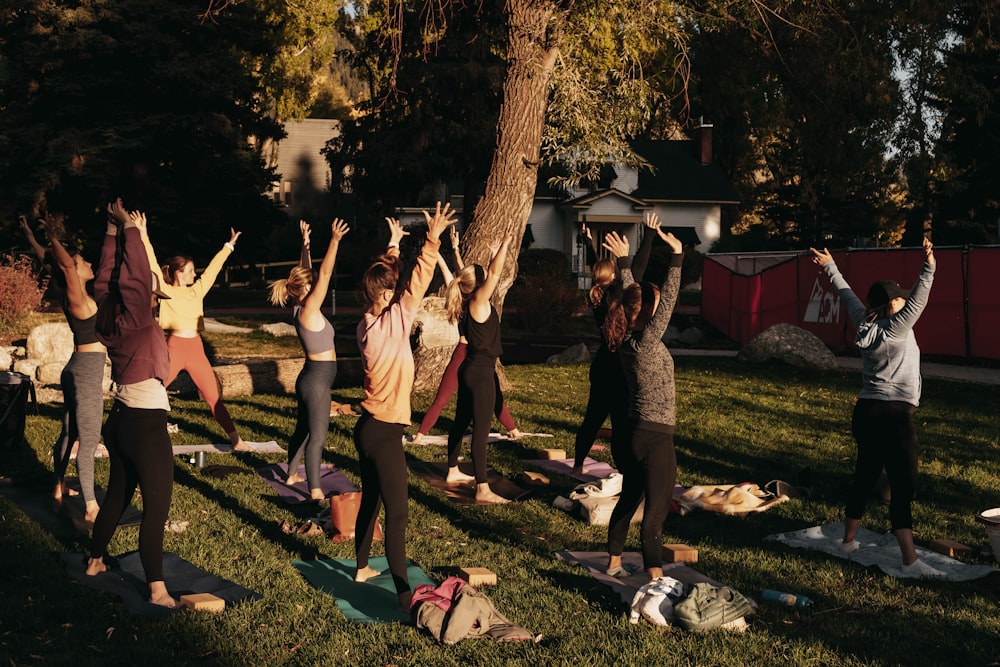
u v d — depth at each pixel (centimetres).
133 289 529
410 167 3412
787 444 1082
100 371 702
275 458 947
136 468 536
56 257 667
